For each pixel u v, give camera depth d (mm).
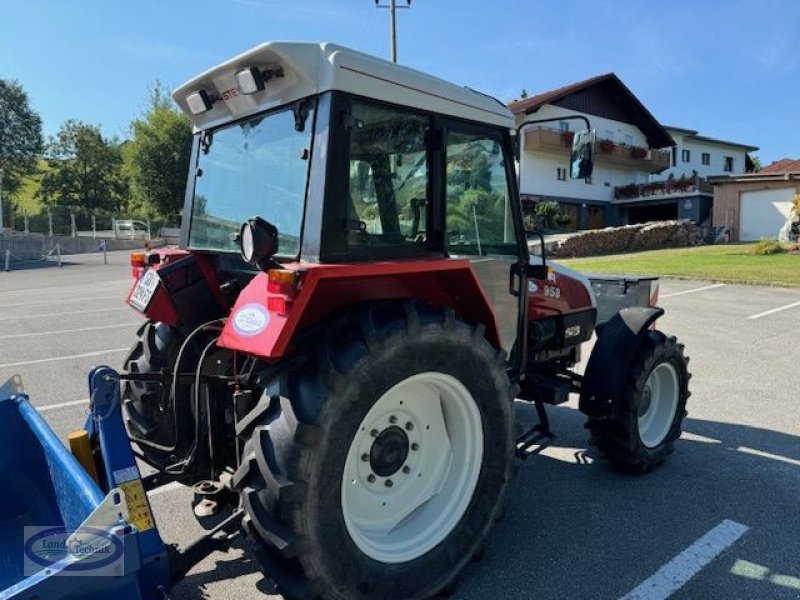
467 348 2537
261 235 2182
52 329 9164
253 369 2539
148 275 3164
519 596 2572
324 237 2301
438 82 2725
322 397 2131
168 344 3189
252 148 2783
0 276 18859
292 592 2125
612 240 22125
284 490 2039
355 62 2371
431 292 2791
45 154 46844
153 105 35719
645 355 3602
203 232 3232
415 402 2592
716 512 3297
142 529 1982
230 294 3012
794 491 3561
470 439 2680
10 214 31250
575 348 4309
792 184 26250
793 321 9164
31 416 2494
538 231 3613
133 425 3211
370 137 2473
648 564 2797
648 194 33750
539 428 3488
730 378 6066
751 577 2693
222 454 2777
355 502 2445
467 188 2982
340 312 2422
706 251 21203
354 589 2236
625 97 33000
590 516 3256
